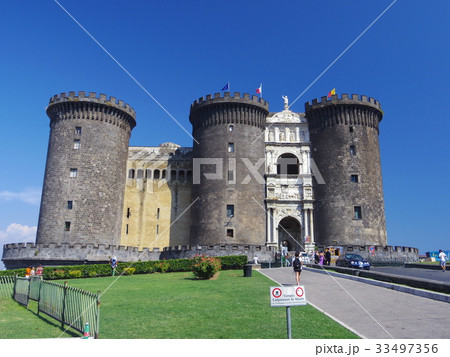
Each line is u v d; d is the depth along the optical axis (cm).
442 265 3756
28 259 5194
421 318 1548
